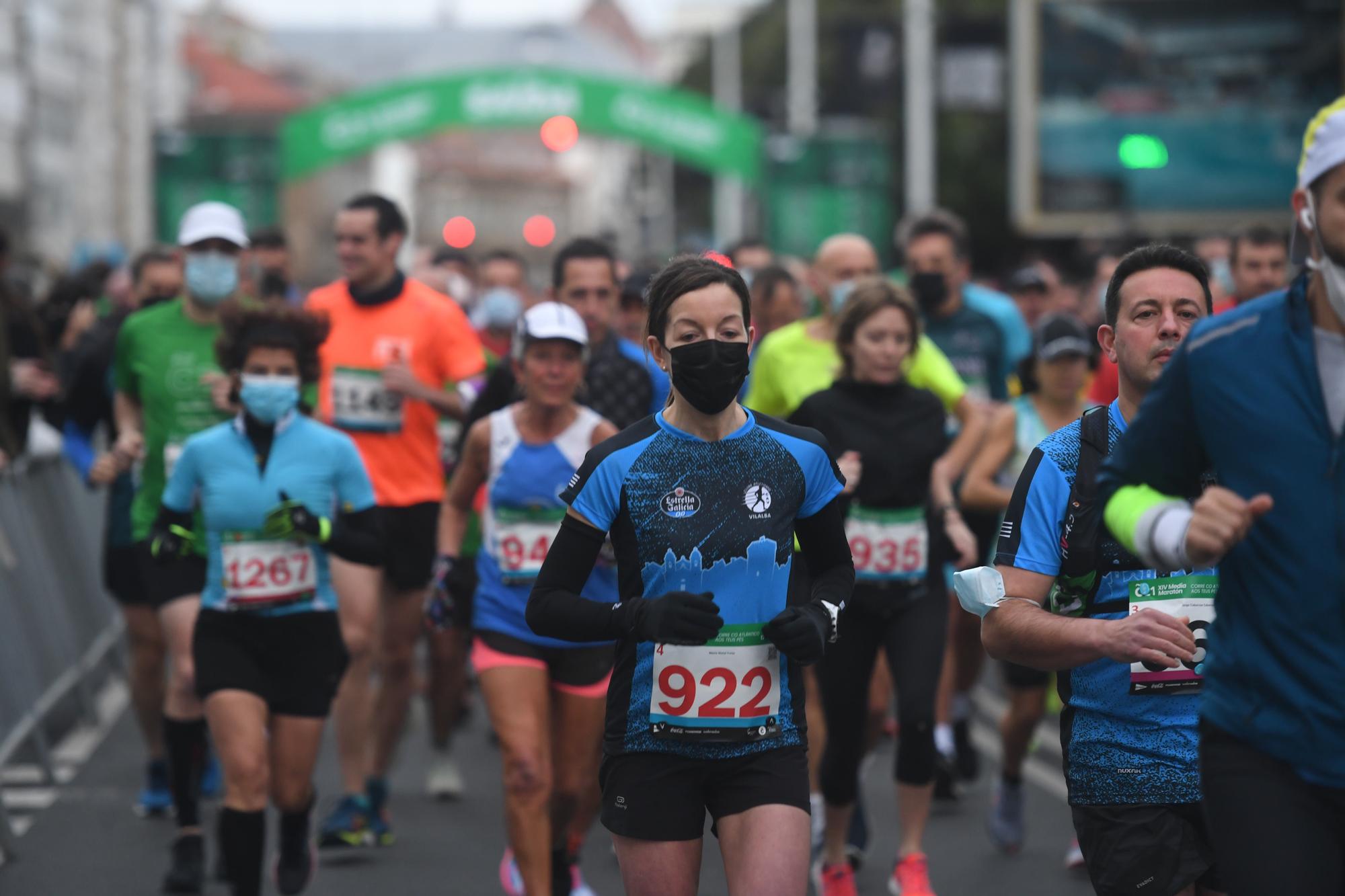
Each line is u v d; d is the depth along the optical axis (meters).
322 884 18.38
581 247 20.52
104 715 28.89
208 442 15.89
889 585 17.02
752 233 110.94
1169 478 9.10
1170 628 9.80
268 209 79.88
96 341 22.81
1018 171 74.19
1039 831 20.67
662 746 11.02
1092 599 10.91
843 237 21.84
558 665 16.31
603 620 10.88
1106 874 10.81
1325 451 8.46
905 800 17.05
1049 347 20.70
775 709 11.09
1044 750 25.55
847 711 16.97
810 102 106.56
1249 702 8.70
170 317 19.62
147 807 21.81
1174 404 8.90
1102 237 67.88
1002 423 21.23
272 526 15.45
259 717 15.48
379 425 20.92
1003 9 117.62
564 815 16.62
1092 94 73.56
